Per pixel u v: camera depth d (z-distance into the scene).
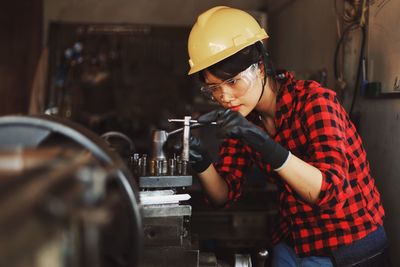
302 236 1.88
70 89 5.05
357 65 2.66
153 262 1.57
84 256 0.91
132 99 5.41
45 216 0.81
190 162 1.87
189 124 1.75
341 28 2.88
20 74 4.84
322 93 1.72
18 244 0.75
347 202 1.80
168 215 1.57
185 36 5.36
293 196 1.85
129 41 5.32
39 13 4.88
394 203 2.27
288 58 4.35
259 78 1.77
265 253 1.79
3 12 4.79
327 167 1.59
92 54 5.16
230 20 1.78
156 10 5.11
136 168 1.86
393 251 2.28
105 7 5.07
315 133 1.67
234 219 3.55
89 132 1.19
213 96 1.80
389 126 2.31
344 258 1.83
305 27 3.79
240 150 2.11
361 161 1.83
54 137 1.10
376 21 2.40
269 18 5.01
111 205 1.01
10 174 0.88
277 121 1.81
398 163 2.23
